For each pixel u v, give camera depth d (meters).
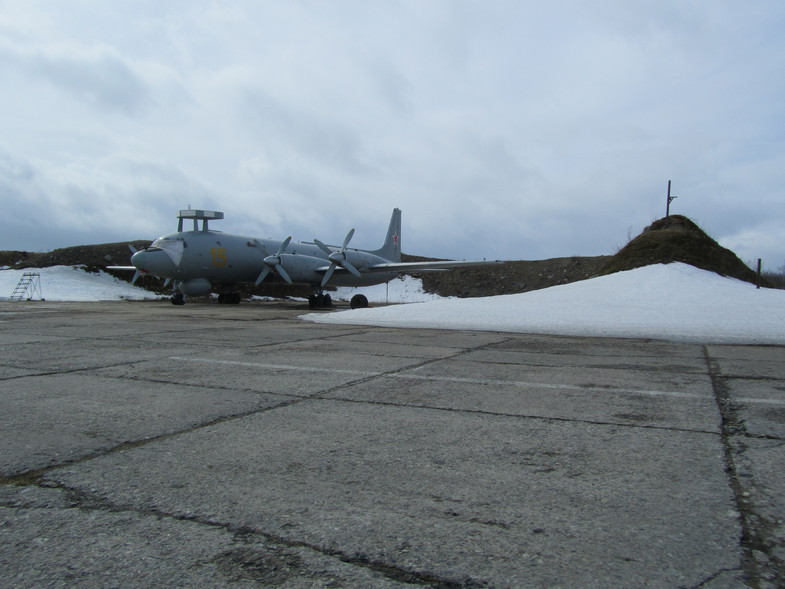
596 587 1.75
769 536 2.10
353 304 27.81
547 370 6.16
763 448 3.22
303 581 1.78
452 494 2.53
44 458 2.98
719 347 8.58
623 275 15.95
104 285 40.94
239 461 2.97
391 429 3.65
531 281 56.41
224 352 7.52
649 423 3.83
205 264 25.20
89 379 5.39
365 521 2.24
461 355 7.44
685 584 1.76
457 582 1.77
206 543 2.03
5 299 31.67
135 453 3.08
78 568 1.85
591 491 2.56
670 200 22.97
